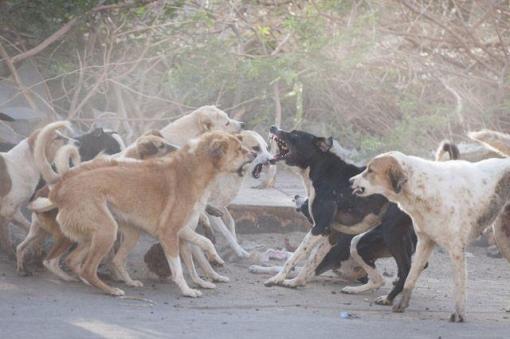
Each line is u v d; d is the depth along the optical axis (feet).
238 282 44.34
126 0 65.41
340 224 43.73
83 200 39.19
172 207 40.75
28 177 44.91
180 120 50.96
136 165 40.98
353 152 69.72
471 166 38.68
